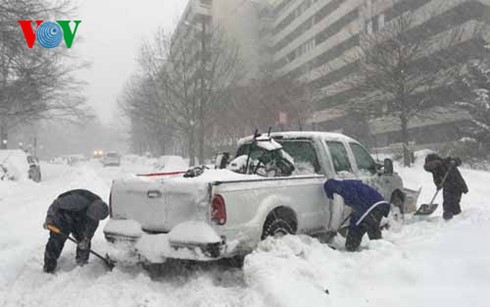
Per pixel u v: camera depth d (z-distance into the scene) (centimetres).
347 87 2688
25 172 1852
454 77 2159
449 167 719
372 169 689
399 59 2020
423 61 2123
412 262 427
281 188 506
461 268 403
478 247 451
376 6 3050
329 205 573
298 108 3025
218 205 436
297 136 614
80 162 5803
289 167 577
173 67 2798
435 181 746
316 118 3522
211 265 502
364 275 408
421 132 3400
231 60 2855
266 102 3038
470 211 688
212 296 394
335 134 645
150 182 478
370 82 2123
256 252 449
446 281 386
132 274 477
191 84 2833
